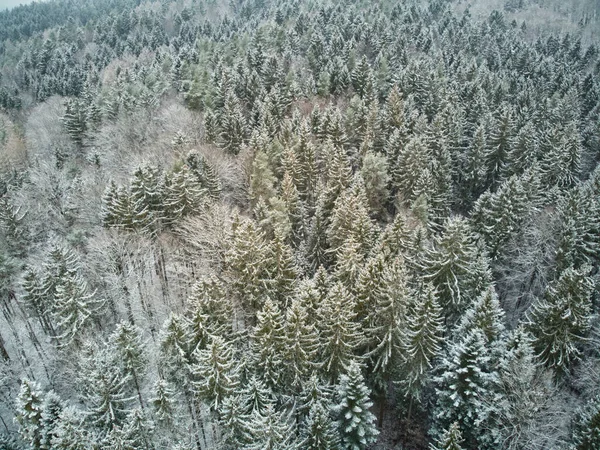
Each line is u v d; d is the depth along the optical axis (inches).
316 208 2293.3
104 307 1870.1
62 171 2738.7
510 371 1371.8
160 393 1323.8
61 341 1692.9
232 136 2920.8
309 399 1430.9
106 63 5423.2
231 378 1374.3
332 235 2140.7
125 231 1921.8
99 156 2847.0
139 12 7057.1
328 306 1531.7
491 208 2272.4
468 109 3430.1
